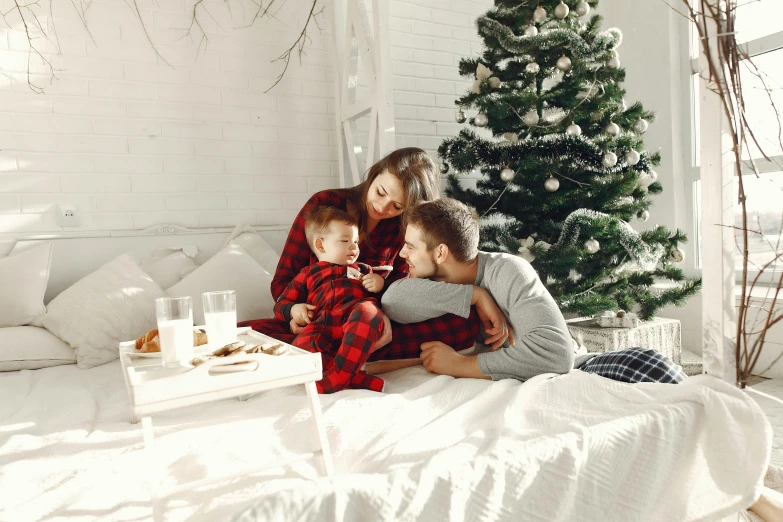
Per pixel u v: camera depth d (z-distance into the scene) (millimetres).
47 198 2652
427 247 1691
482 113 2982
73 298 2238
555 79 3346
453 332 1761
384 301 1730
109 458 1146
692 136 3736
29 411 1471
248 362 1043
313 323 1694
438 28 3791
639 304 3170
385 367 1760
